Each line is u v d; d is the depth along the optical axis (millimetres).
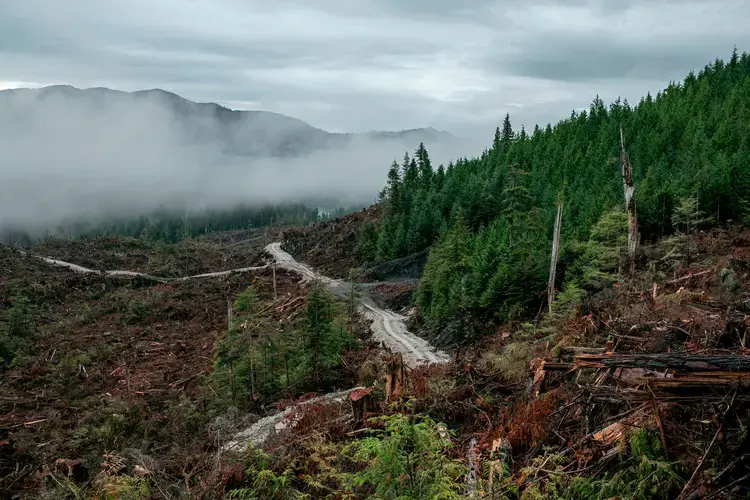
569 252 32781
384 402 12117
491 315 31266
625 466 6238
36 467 17422
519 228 43688
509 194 50312
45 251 97875
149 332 47812
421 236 67875
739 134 57562
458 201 67000
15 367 37469
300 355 23594
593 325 13289
